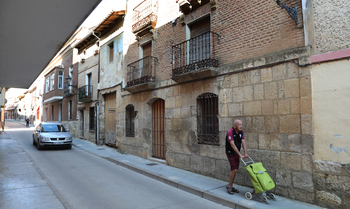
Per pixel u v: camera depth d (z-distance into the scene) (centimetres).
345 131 461
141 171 823
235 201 518
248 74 636
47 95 2622
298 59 535
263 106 597
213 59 719
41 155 1138
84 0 520
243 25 666
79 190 620
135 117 1124
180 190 640
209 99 761
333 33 488
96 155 1161
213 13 759
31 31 667
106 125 1500
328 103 486
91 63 1705
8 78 1249
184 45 861
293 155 533
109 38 1448
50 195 558
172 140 886
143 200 554
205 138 757
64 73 2294
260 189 491
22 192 577
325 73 494
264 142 590
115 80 1349
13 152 1188
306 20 528
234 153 566
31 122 4169
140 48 1127
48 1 520
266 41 608
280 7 584
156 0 1034
